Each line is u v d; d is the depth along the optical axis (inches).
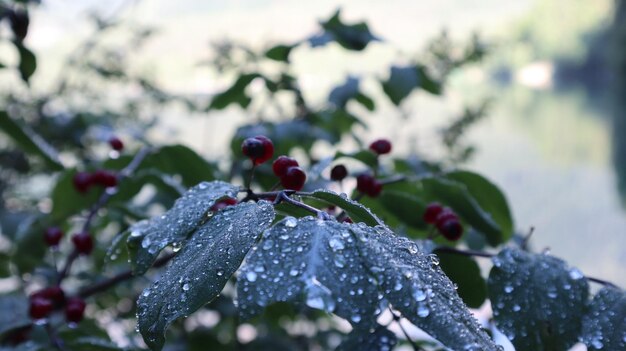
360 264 6.7
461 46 24.3
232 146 15.4
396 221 12.3
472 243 13.8
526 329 9.1
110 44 31.0
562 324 9.1
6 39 13.9
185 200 8.5
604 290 9.4
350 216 8.0
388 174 12.9
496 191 12.4
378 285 6.6
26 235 15.9
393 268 6.8
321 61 22.6
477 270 10.5
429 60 24.1
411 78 16.6
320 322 20.7
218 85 22.8
